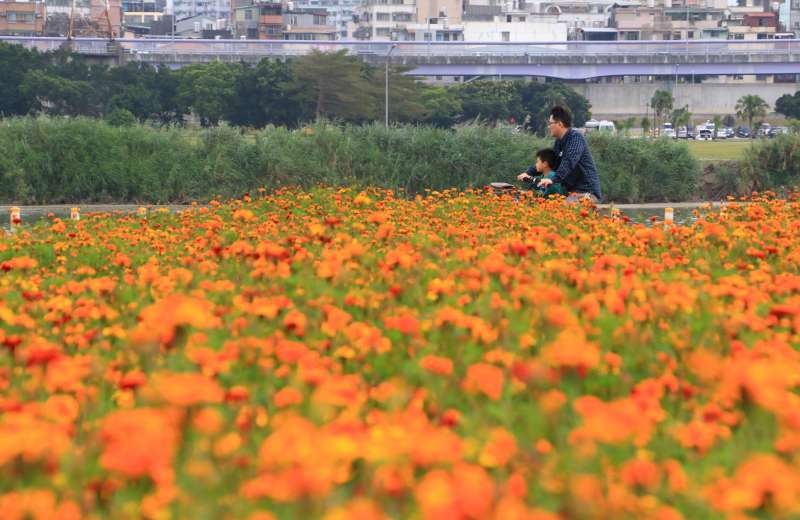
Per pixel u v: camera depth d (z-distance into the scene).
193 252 16.12
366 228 19.14
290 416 6.50
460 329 8.84
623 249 17.03
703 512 5.57
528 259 13.66
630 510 5.41
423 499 4.80
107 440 5.68
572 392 7.39
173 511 5.41
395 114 198.00
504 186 29.67
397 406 6.91
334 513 4.76
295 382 7.13
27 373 7.96
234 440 6.02
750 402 6.83
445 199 29.41
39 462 5.90
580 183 26.38
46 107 177.88
